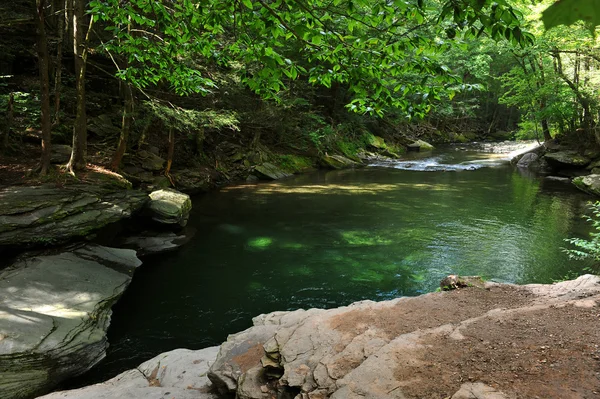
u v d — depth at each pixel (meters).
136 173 14.28
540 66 22.52
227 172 19.83
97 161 12.90
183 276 8.89
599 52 18.64
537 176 21.53
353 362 3.81
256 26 3.63
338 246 10.72
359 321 4.64
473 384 3.26
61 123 14.16
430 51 3.60
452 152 33.72
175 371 5.09
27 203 8.41
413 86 3.83
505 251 10.30
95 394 4.60
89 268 7.88
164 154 17.39
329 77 4.21
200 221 12.85
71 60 16.53
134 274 8.88
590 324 4.12
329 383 3.56
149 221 11.17
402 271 9.16
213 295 8.07
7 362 5.08
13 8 15.45
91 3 4.97
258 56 3.92
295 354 4.11
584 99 20.80
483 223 12.73
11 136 12.61
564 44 19.28
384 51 3.67
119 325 7.00
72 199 9.11
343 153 27.08
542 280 8.65
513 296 5.31
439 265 9.47
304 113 24.44
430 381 3.38
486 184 19.23
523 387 3.17
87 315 6.39
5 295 6.35
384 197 16.41
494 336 4.02
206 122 14.37
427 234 11.66
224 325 7.06
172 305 7.68
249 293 8.16
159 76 6.22
